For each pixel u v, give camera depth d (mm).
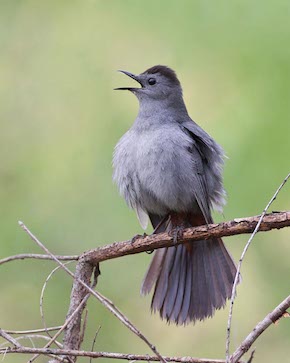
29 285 11992
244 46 12258
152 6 13031
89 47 13492
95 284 7996
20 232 12125
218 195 10117
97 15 13609
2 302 11969
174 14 12859
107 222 12125
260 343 11664
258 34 12203
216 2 12469
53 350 6707
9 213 12352
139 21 13195
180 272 9594
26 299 11969
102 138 12812
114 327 11922
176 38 12820
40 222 12203
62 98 13352
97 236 12086
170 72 10875
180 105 10711
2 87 13547
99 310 11930
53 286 11844
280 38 12070
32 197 12469
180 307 9508
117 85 13273
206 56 12539
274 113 11742
